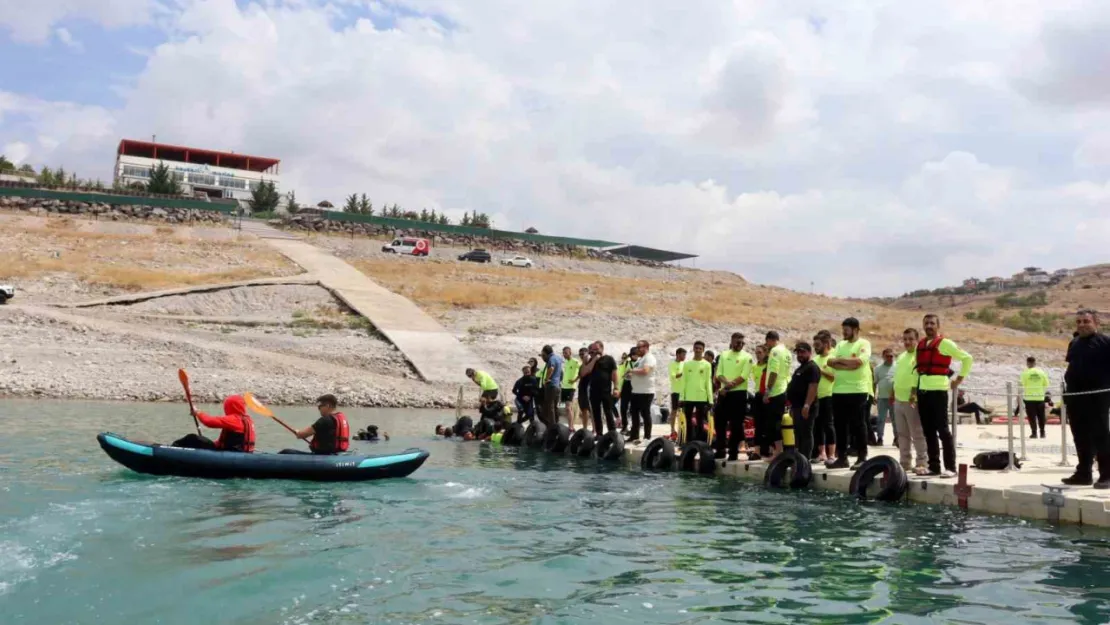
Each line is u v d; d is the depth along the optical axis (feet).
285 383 91.91
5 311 102.99
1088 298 380.58
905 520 29.84
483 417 64.49
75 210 217.15
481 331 132.26
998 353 152.35
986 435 57.98
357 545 24.77
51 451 42.70
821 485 37.81
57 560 22.11
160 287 137.59
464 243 261.03
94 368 87.10
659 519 30.09
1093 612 18.70
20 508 28.27
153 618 17.85
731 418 44.19
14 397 75.25
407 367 108.99
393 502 32.58
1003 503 30.30
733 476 42.68
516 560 23.39
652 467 46.34
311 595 19.61
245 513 29.12
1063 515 28.40
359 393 92.53
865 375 38.04
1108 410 29.66
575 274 211.20
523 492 36.35
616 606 19.08
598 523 29.17
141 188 305.53
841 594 20.21
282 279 147.74
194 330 114.42
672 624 17.83
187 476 35.94
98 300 122.83
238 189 383.24
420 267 189.16
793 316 173.99
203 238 194.59
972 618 18.29
